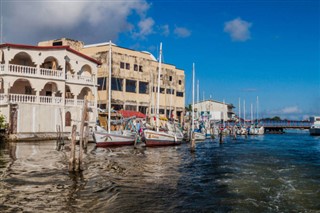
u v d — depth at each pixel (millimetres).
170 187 17953
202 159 30406
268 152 38562
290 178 20859
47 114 42594
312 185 18812
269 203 15172
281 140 68500
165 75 70438
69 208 13820
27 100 41188
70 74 47469
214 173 22453
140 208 14102
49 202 14578
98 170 22234
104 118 52188
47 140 40844
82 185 17703
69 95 49562
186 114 84312
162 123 58031
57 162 24359
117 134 39219
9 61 42500
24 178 18953
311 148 45781
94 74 50750
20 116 39688
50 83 45625
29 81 42312
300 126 103875
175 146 43812
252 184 18969
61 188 16984
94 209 13789
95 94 50188
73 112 46156
